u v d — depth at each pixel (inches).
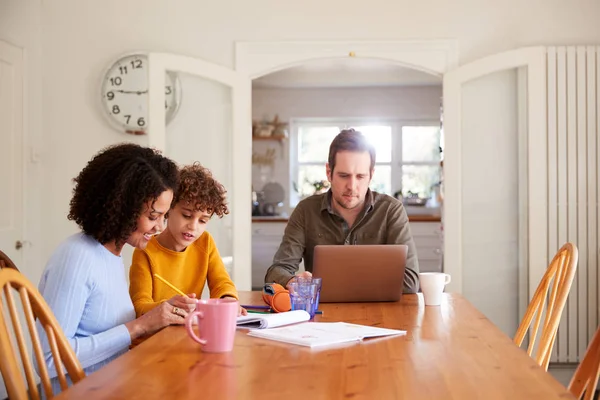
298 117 327.9
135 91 171.3
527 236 165.8
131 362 52.9
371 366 51.7
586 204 163.8
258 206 321.1
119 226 68.4
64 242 68.3
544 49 162.6
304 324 69.4
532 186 163.0
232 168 170.2
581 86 163.5
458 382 46.8
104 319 69.0
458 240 166.9
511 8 168.4
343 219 106.0
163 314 68.4
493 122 167.8
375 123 335.0
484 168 168.2
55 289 65.2
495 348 58.2
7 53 153.6
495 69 163.6
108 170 68.0
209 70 167.5
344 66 291.0
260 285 301.6
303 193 336.5
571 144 163.5
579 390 58.4
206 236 91.3
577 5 166.7
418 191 334.3
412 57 170.2
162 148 163.6
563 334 163.9
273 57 171.8
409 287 100.5
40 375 53.5
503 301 168.2
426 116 323.6
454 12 169.8
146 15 171.9
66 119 171.9
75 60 171.9
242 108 171.0
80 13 172.1
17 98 159.0
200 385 46.1
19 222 159.6
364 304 86.8
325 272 86.8
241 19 172.1
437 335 64.5
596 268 163.3
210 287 89.6
